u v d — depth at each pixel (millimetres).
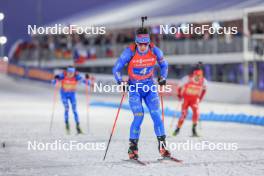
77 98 106250
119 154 29109
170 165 24875
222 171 22984
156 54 26578
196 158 27500
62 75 43156
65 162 25891
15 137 38312
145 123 54375
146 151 30516
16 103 90312
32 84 133125
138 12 130750
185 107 40562
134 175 21875
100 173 22391
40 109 76438
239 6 103312
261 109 79688
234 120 57812
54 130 44812
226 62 105562
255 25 104312
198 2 118688
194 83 40250
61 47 135500
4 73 153875
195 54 110875
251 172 22703
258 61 105750
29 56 144875
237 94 94875
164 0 136875
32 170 23188
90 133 42438
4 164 25109
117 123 53875
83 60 130875
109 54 126812
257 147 32625
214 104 92188
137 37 26203
